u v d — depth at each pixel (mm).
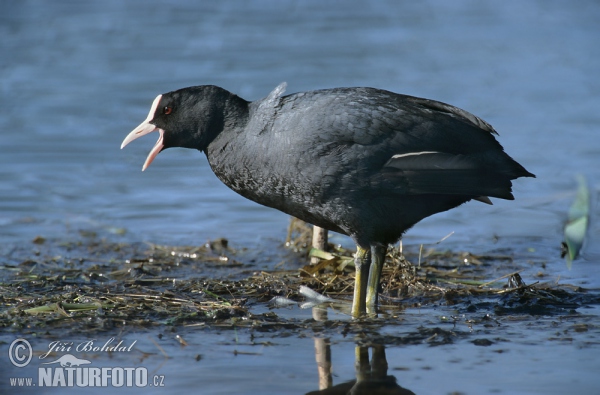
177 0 31609
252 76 21828
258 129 9734
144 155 17438
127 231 13883
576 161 16516
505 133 18125
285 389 7574
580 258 12359
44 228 13984
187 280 11156
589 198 8812
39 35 26312
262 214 14852
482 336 8977
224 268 12055
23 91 20922
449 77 22234
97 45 25234
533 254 12680
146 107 19766
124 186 15922
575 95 20844
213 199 15438
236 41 25828
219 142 10039
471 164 9289
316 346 8680
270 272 11648
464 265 12141
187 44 25438
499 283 11125
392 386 7621
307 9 30750
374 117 9375
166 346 8664
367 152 9289
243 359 8312
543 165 16375
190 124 10094
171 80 21578
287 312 9961
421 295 10602
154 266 12094
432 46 25703
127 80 21734
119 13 29516
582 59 24422
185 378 7816
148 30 27125
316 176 9383
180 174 16625
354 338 8922
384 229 9664
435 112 9664
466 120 9773
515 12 31031
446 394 7430
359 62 23484
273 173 9648
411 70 22844
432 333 9062
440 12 30875
